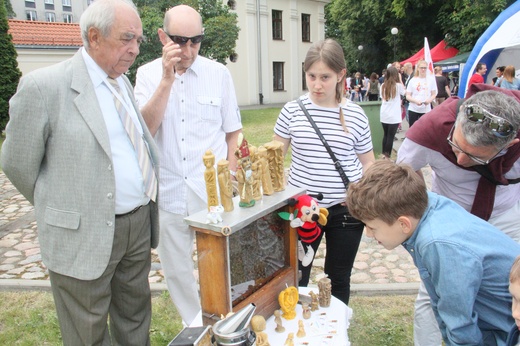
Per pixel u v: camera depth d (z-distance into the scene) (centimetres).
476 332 149
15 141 185
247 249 172
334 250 243
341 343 166
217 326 145
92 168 191
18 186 197
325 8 3347
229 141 282
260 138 1100
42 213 197
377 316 312
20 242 475
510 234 224
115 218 204
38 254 441
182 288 272
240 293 170
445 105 204
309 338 169
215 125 264
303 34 2638
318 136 235
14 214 573
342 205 236
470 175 210
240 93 2377
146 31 1291
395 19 2403
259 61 2395
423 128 204
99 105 194
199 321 177
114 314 233
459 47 2036
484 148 165
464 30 1941
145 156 213
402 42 2461
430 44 2394
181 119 253
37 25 1708
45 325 311
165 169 257
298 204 184
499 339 162
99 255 195
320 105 238
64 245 196
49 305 339
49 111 186
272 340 169
